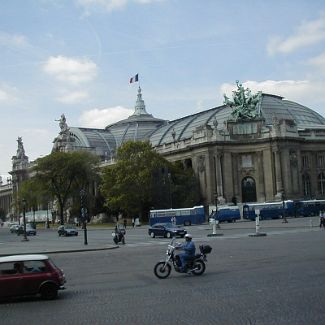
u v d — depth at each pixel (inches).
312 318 697.0
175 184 5920.3
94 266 1578.5
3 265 986.7
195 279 1154.0
